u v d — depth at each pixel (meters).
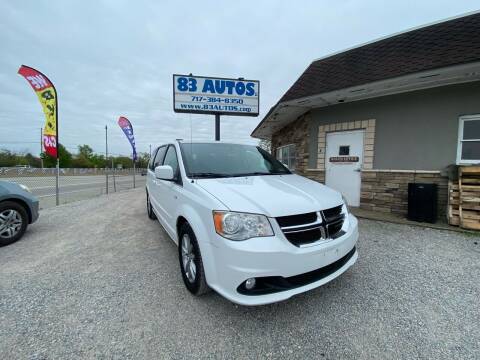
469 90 4.92
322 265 2.10
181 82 8.11
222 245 1.96
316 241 2.11
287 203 2.12
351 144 6.47
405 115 5.60
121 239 4.28
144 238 4.33
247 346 1.83
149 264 3.25
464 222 4.51
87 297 2.47
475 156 4.98
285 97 6.96
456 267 3.04
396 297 2.43
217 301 2.39
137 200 9.01
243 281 1.90
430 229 4.60
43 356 1.73
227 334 1.96
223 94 8.37
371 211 6.01
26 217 4.31
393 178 5.79
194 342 1.87
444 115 5.18
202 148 3.39
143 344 1.85
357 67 6.09
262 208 2.02
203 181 2.57
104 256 3.52
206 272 2.12
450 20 5.45
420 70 4.61
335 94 5.83
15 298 2.45
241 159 3.38
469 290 2.54
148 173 5.50
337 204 2.42
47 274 2.97
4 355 1.74
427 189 4.93
